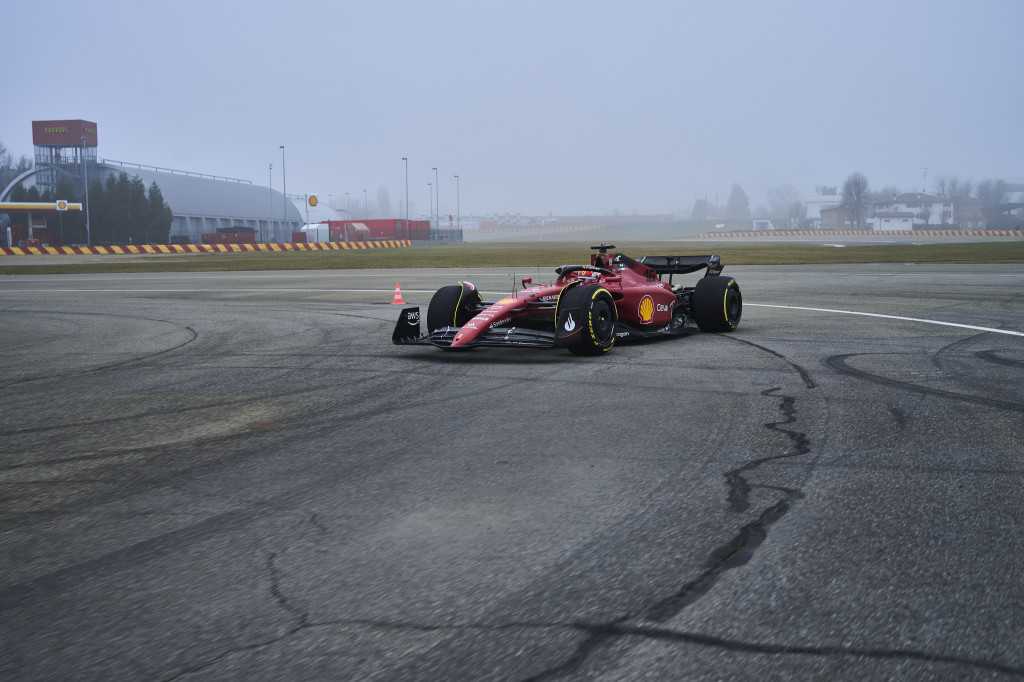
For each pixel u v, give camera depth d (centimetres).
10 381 702
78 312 1368
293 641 232
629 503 342
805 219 19262
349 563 286
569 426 482
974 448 421
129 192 7425
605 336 770
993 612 241
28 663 224
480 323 763
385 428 489
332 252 5291
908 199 14638
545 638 230
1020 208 14625
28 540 317
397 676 213
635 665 215
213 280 2286
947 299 1326
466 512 335
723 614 242
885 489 355
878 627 233
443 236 9950
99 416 550
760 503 339
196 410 561
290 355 819
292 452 439
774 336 896
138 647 232
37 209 6450
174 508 351
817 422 483
